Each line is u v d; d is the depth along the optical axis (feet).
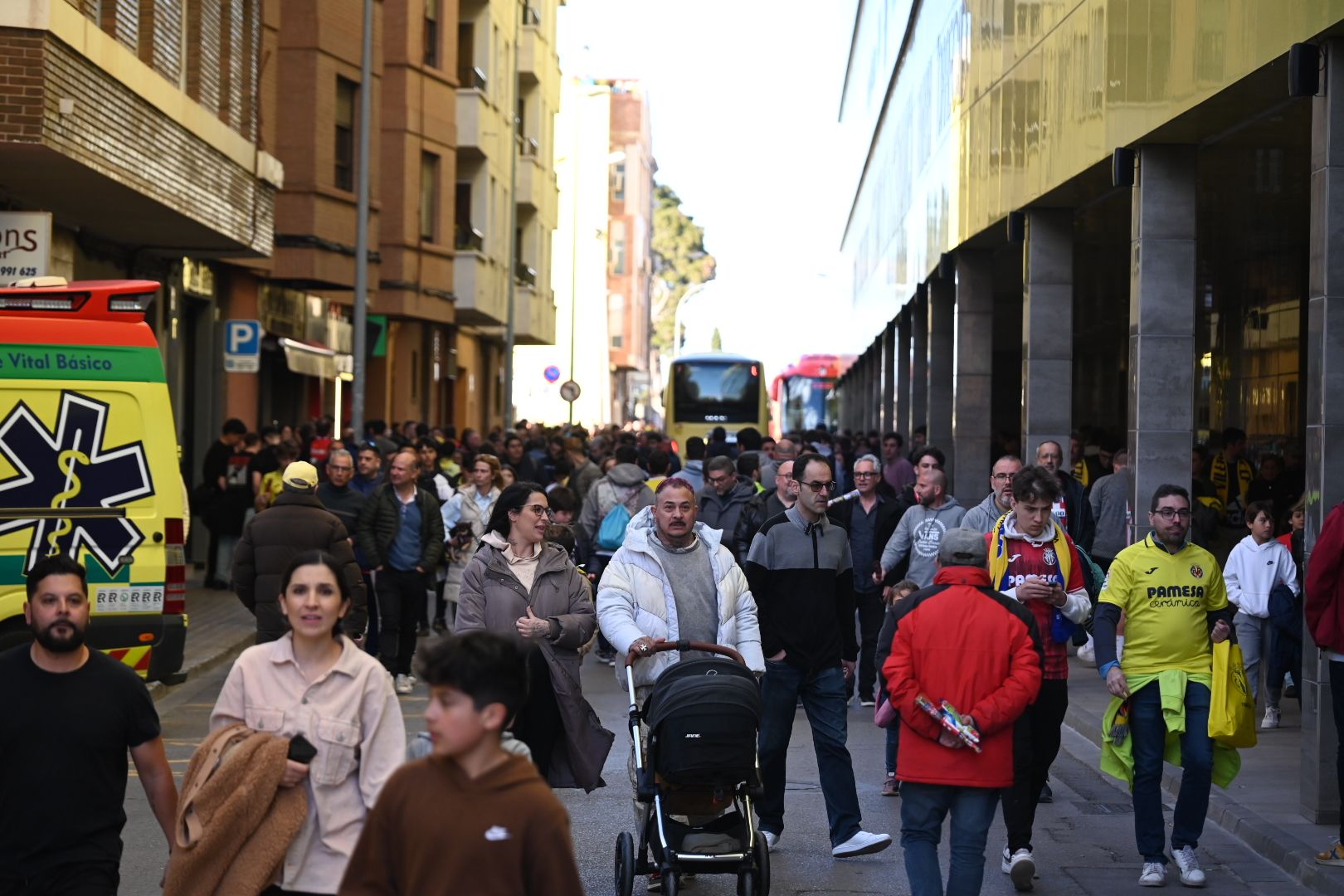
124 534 36.42
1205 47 42.04
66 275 64.54
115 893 18.37
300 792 17.07
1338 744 28.76
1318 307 33.24
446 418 151.53
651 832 24.73
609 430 122.21
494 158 143.23
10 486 35.70
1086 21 53.98
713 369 163.02
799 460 29.22
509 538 27.66
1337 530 28.17
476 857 12.86
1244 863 29.60
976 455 84.12
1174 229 49.08
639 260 371.35
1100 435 88.58
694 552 26.78
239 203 71.41
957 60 83.61
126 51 54.54
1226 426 100.22
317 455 71.56
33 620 18.10
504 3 146.51
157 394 36.94
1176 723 27.58
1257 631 43.09
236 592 38.45
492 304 141.79
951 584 23.07
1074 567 28.73
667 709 23.99
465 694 12.92
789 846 30.32
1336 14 32.01
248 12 76.74
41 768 17.95
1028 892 27.40
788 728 29.45
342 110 102.37
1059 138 57.93
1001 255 91.09
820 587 29.14
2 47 46.14
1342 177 33.01
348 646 17.80
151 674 36.70
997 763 22.74
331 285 101.35
